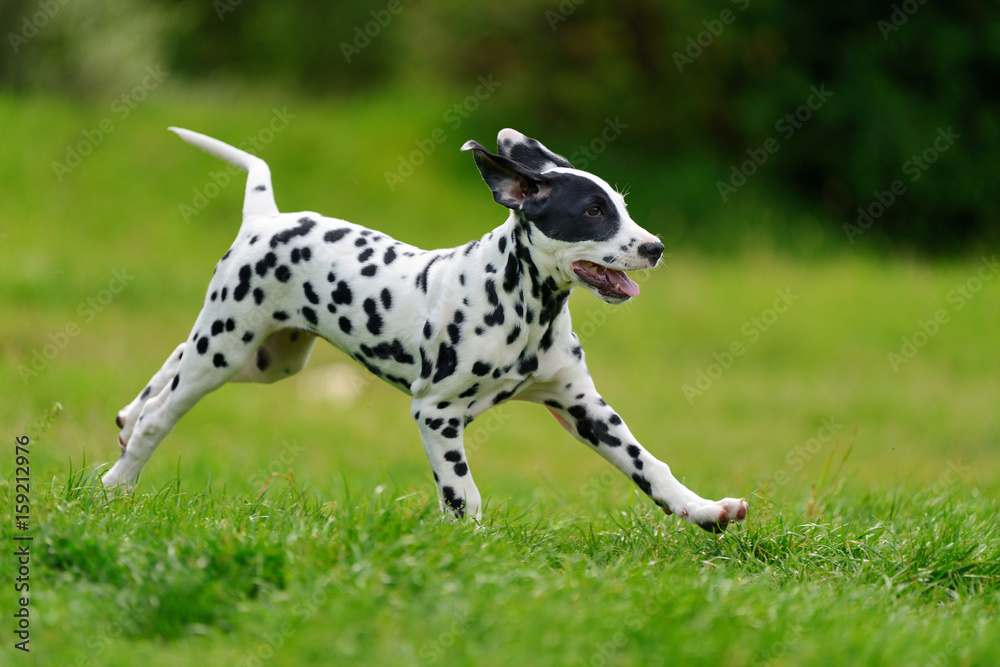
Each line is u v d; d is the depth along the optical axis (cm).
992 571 573
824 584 543
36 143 1972
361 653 418
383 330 628
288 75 3259
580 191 581
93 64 2202
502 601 449
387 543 505
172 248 1828
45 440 955
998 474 976
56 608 457
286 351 699
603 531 622
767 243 2225
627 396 1460
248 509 582
